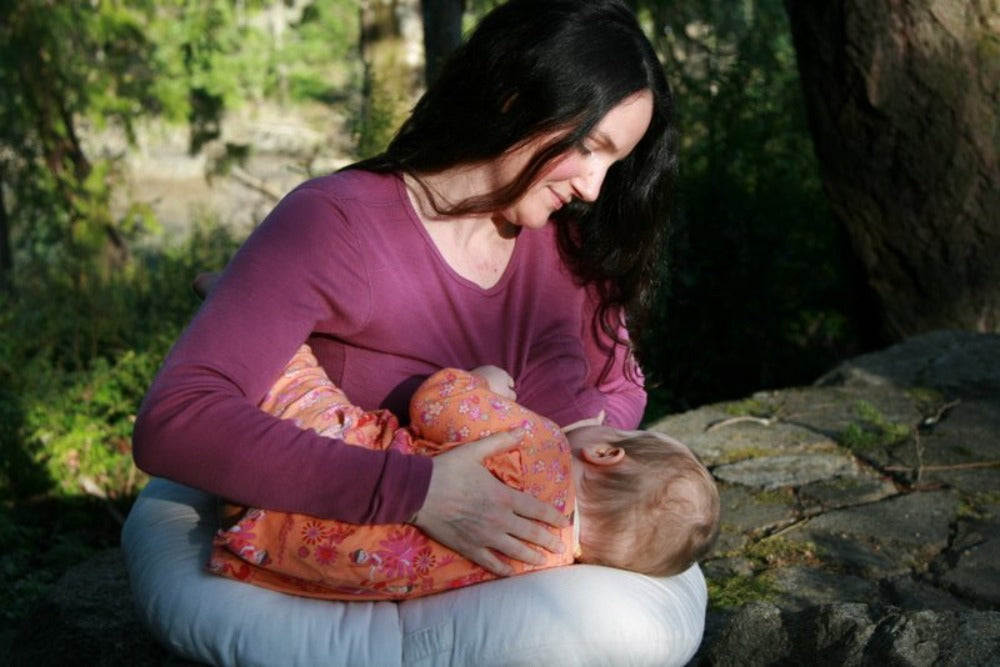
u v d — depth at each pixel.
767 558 3.67
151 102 13.16
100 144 17.89
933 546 3.76
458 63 2.50
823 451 4.57
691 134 8.03
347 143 9.12
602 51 2.40
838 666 2.43
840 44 6.19
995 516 3.96
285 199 2.54
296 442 2.29
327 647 2.32
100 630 3.27
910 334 6.54
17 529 5.69
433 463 2.33
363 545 2.33
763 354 7.52
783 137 8.56
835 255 7.95
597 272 2.83
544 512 2.40
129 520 2.79
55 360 7.82
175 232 17.73
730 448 4.61
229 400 2.29
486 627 2.30
